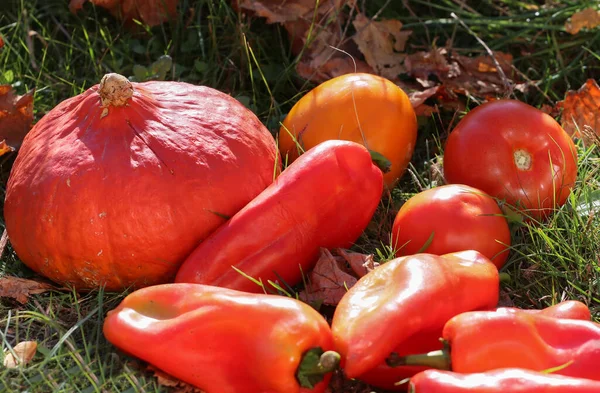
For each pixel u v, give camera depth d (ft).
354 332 2.39
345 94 2.91
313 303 2.60
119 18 3.45
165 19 3.43
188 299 2.47
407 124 2.94
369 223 2.95
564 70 3.37
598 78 3.42
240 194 2.68
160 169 2.62
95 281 2.69
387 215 2.95
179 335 2.42
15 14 3.47
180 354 2.43
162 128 2.66
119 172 2.61
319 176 2.64
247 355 2.40
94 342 2.61
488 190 2.86
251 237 2.62
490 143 2.85
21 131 3.07
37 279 2.79
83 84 3.22
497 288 2.56
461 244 2.69
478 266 2.55
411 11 3.48
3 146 2.95
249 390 2.44
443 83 3.29
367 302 2.46
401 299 2.42
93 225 2.61
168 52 3.42
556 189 2.87
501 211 2.76
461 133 2.90
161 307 2.49
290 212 2.63
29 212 2.66
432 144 3.24
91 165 2.61
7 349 2.60
